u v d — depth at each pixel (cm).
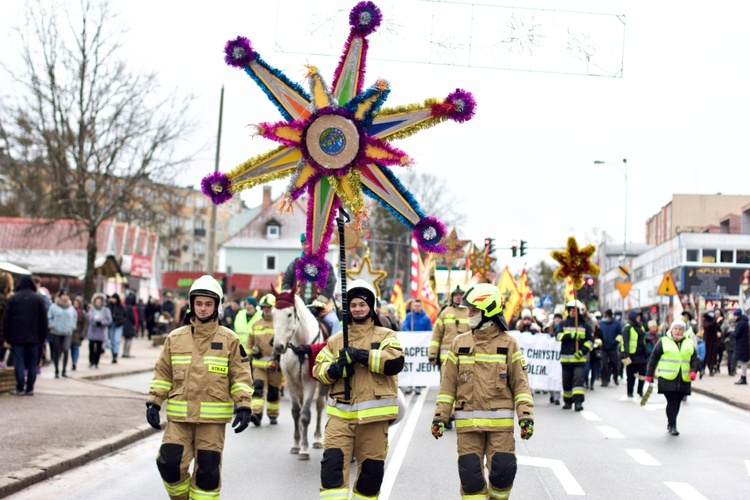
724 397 2025
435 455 1186
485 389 734
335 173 815
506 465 723
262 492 941
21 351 1625
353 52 828
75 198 4484
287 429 1449
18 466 991
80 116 4281
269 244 8338
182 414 720
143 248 6800
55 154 4262
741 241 5416
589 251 1839
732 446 1285
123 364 2639
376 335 761
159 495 925
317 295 1273
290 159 830
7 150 4338
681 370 1387
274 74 823
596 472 1062
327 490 713
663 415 1702
